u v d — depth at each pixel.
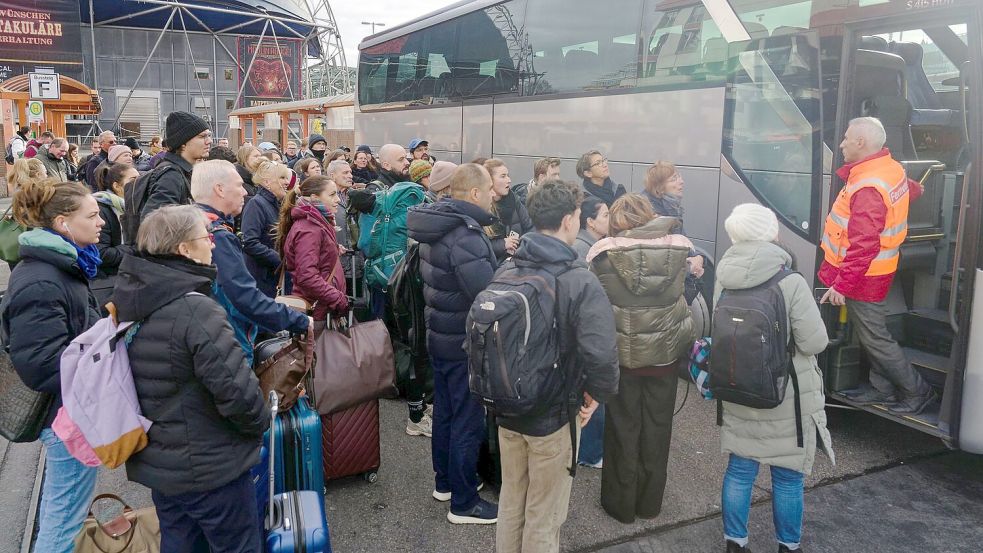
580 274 2.86
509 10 9.03
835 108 5.10
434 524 3.89
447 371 3.76
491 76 9.39
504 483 3.12
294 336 3.52
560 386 2.88
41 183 2.81
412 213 3.69
